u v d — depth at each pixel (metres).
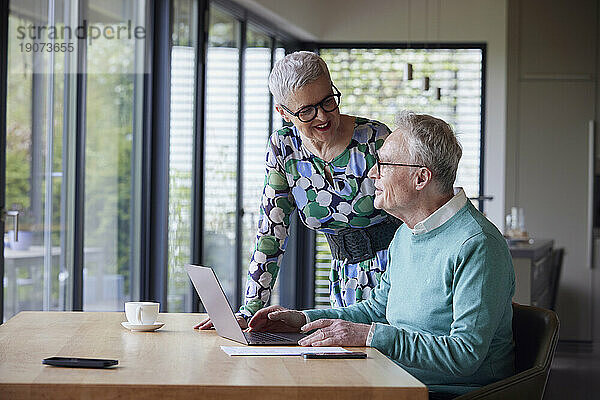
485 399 1.89
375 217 2.71
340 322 2.09
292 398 1.60
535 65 7.67
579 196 7.64
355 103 7.98
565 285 7.67
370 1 7.94
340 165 2.64
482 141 7.90
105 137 4.62
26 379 1.64
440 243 2.17
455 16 7.87
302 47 7.96
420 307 2.20
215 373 1.72
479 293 2.05
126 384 1.60
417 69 7.94
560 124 7.66
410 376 1.70
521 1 7.68
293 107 2.51
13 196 3.91
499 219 7.84
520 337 2.24
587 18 7.60
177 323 2.43
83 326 2.34
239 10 6.35
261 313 2.31
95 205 4.56
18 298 3.96
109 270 4.73
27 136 3.99
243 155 6.57
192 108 5.60
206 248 5.94
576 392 5.27
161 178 5.11
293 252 7.92
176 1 5.25
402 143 2.20
